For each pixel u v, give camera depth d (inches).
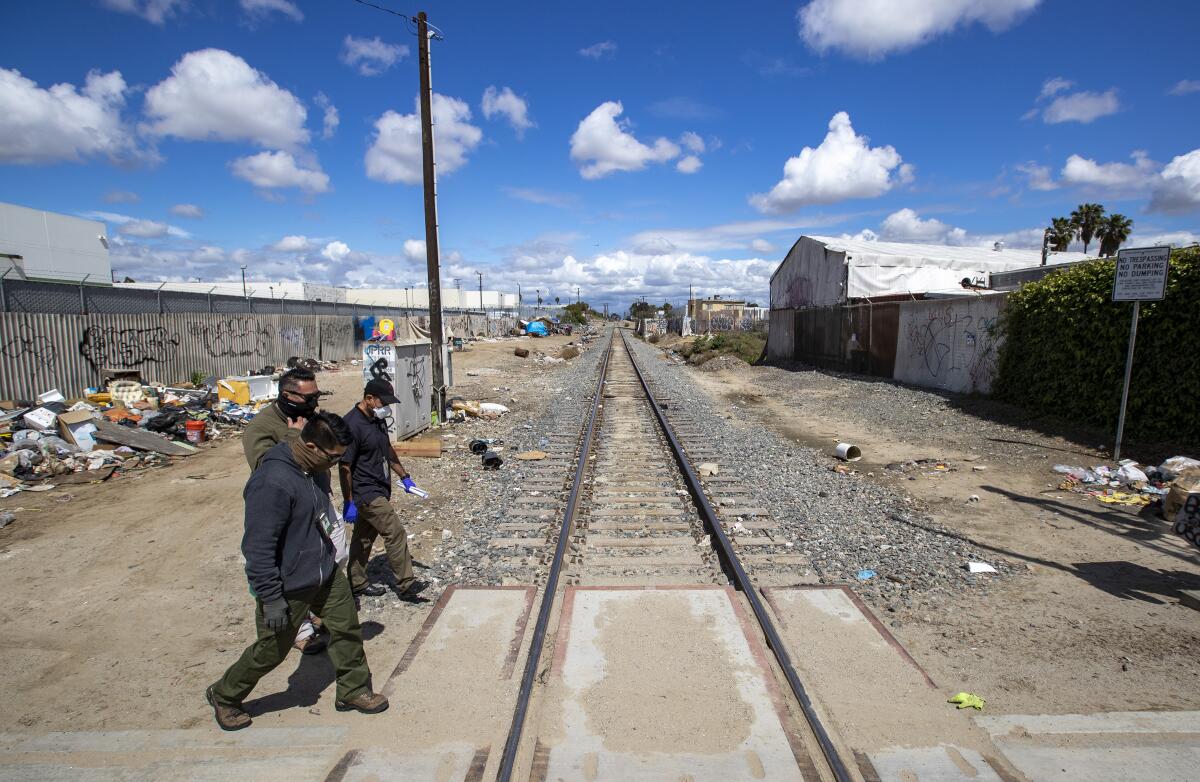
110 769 127.6
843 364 923.4
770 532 260.4
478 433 497.4
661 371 1076.5
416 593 202.2
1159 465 338.0
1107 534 254.7
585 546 248.5
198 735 137.6
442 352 525.3
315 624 173.0
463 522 281.7
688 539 254.8
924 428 485.1
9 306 519.8
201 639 181.6
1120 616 187.5
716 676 155.1
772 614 187.2
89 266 1323.8
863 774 122.9
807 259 1119.0
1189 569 220.2
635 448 430.6
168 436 440.1
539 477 351.6
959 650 169.5
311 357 1050.1
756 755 127.7
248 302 884.0
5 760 130.6
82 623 190.5
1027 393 495.5
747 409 639.1
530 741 132.7
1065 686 152.6
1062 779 121.6
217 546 252.7
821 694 148.3
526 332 2524.6
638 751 129.1
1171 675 156.9
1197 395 349.4
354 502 192.7
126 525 277.3
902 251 1036.5
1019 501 300.0
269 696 152.6
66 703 150.9
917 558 231.8
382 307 1368.1
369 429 190.7
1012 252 1198.9
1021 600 198.5
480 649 170.4
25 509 299.3
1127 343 389.7
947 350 647.1
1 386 499.8
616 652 166.2
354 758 129.0
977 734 134.2
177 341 708.7
